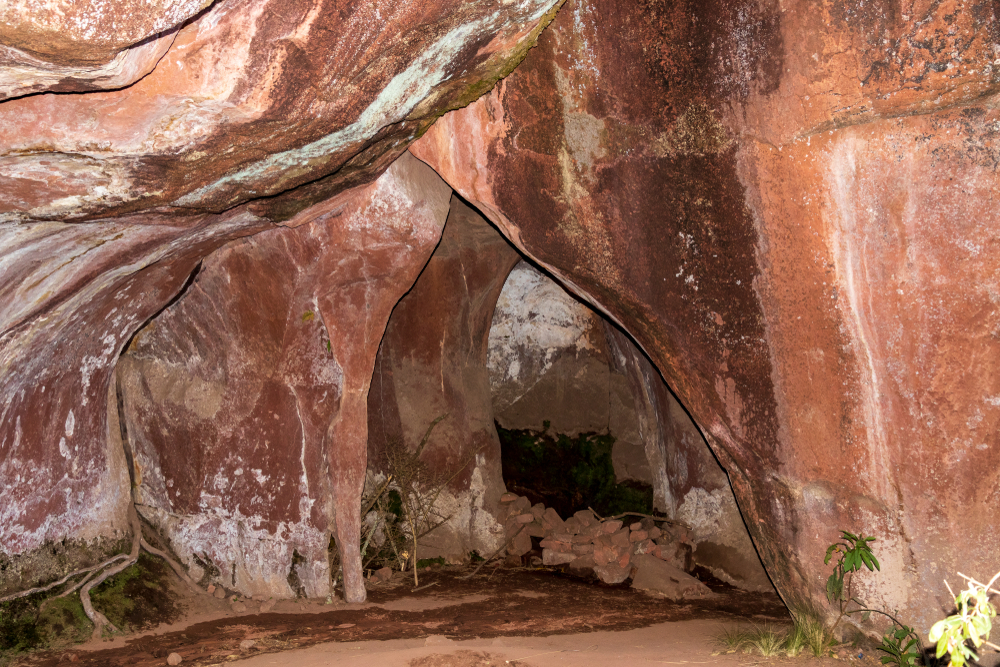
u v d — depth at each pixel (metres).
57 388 5.62
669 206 5.07
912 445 4.38
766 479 4.96
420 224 6.00
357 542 6.48
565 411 9.88
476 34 4.21
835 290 4.53
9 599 5.15
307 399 6.43
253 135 3.99
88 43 2.70
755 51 4.62
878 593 4.54
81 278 4.92
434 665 4.28
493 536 8.38
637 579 7.24
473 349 8.87
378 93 4.21
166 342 6.59
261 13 3.29
